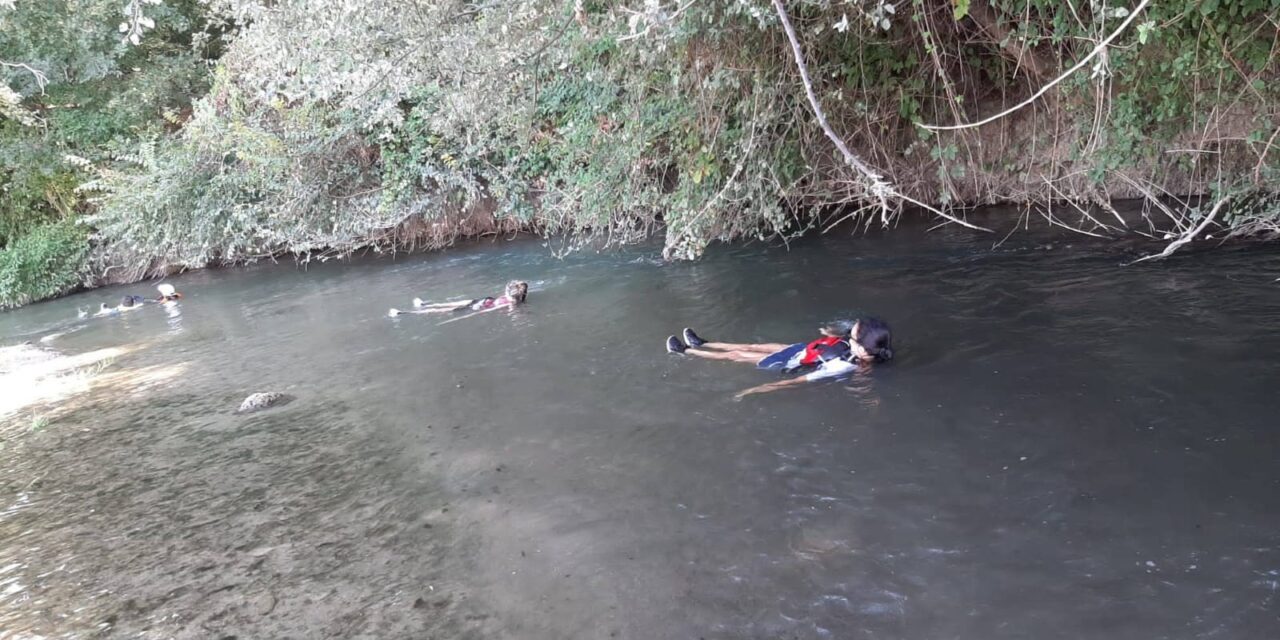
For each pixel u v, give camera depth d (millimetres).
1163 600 3289
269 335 10859
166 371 9586
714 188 10250
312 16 7707
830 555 3898
